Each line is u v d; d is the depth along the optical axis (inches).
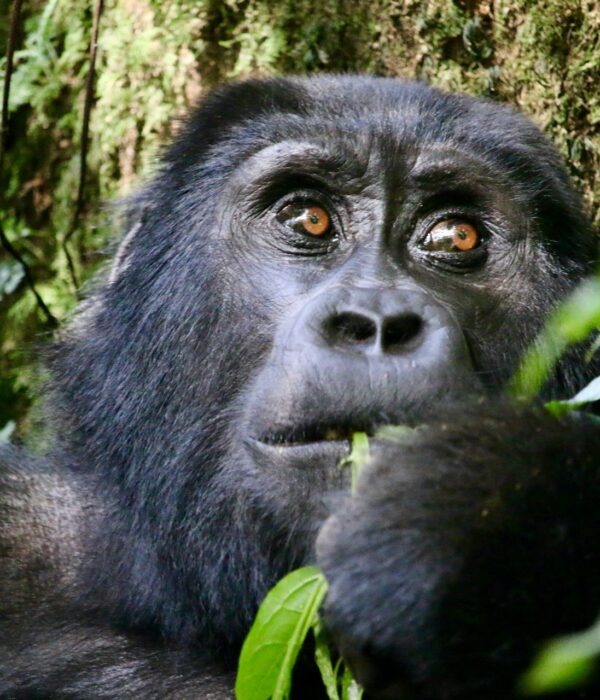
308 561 293.0
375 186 328.5
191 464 325.7
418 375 285.4
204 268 333.4
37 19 541.3
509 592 229.6
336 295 299.1
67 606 353.7
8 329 536.1
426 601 230.1
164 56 490.0
